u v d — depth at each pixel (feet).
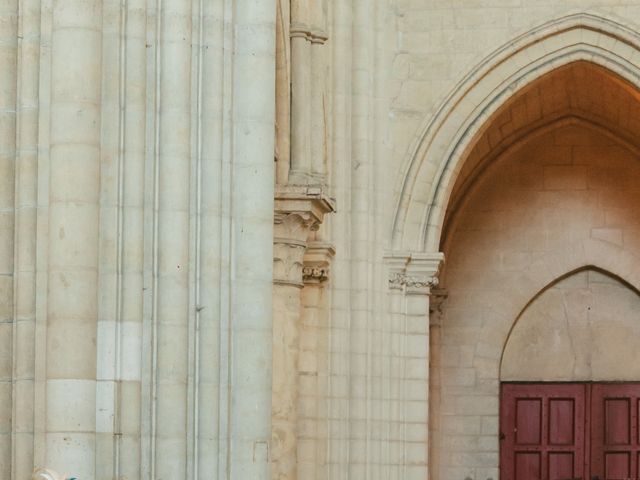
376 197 95.45
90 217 60.59
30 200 61.41
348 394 93.40
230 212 64.18
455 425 110.93
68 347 59.98
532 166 112.37
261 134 64.54
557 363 112.47
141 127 62.03
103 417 60.80
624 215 111.65
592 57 96.37
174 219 62.44
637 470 111.45
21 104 61.67
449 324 111.75
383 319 94.99
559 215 111.96
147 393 61.77
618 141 111.34
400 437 94.68
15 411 61.16
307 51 89.86
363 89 95.20
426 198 96.17
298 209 85.10
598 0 96.07
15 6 61.98
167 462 61.72
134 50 62.08
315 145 90.79
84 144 60.54
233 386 63.77
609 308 112.37
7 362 61.36
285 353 86.02
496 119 103.91
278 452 85.71
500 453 111.75
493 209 112.37
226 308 63.72
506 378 112.47
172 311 62.18
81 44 60.70
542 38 96.27
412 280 95.45
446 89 96.32
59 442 59.67
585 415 111.96
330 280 93.66
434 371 111.04
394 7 97.04
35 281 61.26
